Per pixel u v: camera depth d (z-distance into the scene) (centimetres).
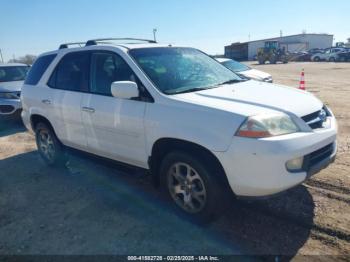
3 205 420
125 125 372
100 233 340
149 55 403
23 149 668
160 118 336
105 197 421
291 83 1639
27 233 350
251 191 293
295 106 320
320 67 2925
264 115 293
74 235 340
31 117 537
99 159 447
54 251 316
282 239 311
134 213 376
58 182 481
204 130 305
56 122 485
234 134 289
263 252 296
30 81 541
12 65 1022
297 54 4712
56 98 472
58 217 379
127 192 430
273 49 4262
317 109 335
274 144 279
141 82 364
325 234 313
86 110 420
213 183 315
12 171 542
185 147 328
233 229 332
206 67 434
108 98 395
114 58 402
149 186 444
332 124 342
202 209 331
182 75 392
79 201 414
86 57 440
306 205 365
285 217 346
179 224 348
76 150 481
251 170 285
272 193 288
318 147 304
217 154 298
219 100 325
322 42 6372
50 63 503
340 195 381
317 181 419
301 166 292
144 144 361
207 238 321
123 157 398
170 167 349
